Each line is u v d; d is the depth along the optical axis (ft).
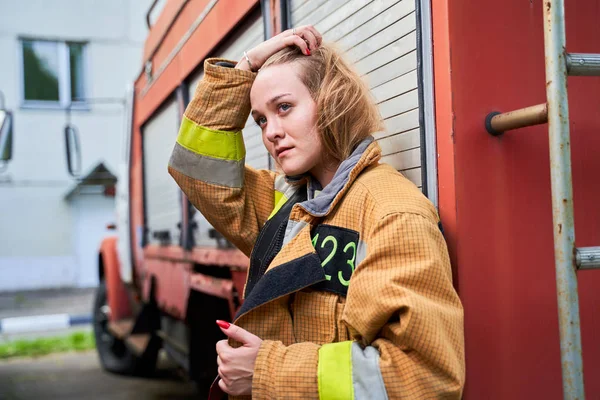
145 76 14.61
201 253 10.30
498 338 4.40
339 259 4.38
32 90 47.96
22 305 38.47
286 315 4.54
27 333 27.84
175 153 5.49
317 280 4.30
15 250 47.65
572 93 4.87
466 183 4.38
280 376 4.07
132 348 14.60
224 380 4.37
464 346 4.18
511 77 4.57
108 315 17.39
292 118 4.71
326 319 4.34
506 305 4.44
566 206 3.85
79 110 48.83
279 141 4.77
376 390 3.83
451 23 4.42
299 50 4.96
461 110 4.40
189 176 5.43
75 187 47.88
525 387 4.47
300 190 5.21
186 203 11.36
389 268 3.98
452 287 3.98
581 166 4.86
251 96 4.93
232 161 5.39
